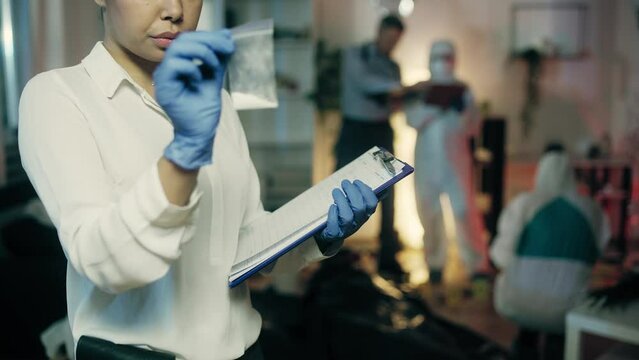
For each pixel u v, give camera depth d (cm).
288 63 569
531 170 589
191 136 69
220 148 98
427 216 457
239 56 89
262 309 254
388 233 473
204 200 93
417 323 251
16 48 373
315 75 563
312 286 261
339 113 559
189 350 92
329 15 567
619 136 569
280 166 583
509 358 280
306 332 246
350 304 251
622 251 470
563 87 588
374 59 462
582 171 491
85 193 79
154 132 90
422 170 459
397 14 562
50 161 80
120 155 85
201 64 69
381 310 250
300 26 568
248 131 583
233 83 90
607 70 579
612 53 577
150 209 70
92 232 73
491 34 584
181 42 68
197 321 92
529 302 282
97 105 87
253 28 90
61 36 367
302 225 88
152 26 83
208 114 69
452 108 456
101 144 85
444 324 276
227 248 95
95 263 72
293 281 276
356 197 88
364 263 493
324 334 244
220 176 95
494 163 483
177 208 70
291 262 106
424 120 457
